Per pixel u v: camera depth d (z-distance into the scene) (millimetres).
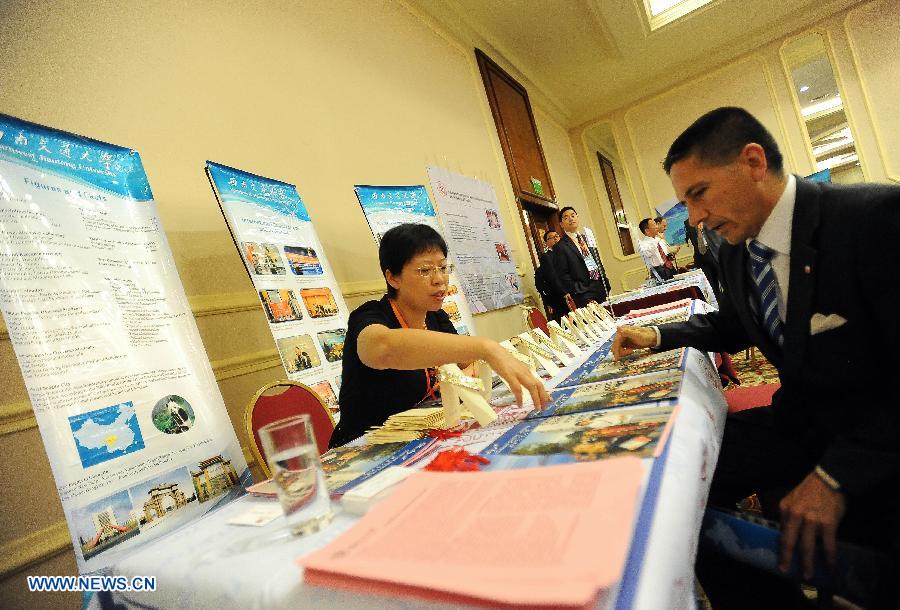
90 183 1556
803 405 1034
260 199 2346
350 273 3193
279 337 2189
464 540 474
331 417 1860
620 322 2322
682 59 7836
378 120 3822
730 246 1108
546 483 572
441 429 1094
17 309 1290
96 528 1248
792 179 955
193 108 2393
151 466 1401
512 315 5172
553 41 6598
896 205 807
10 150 1386
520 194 6242
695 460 633
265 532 717
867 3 6973
